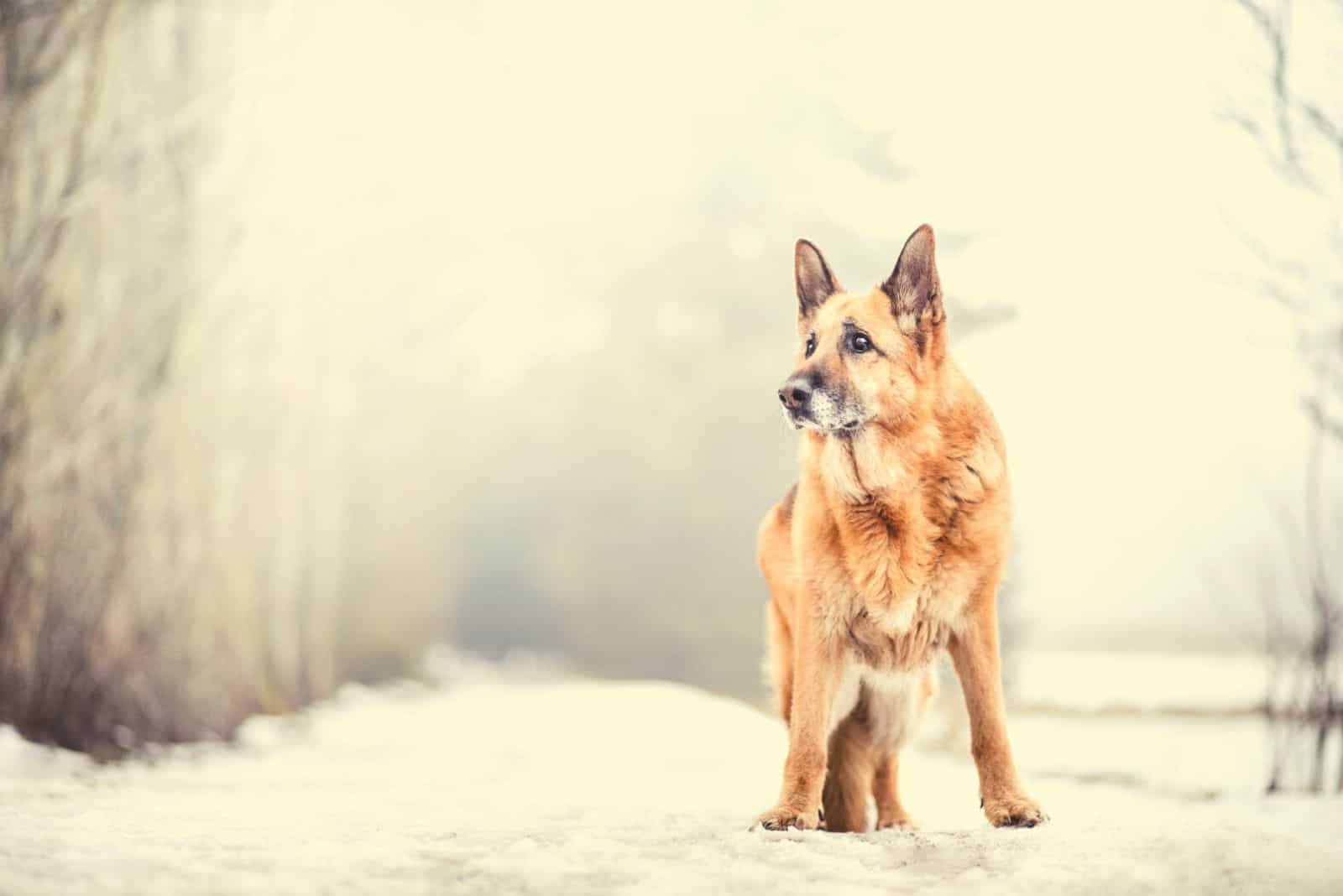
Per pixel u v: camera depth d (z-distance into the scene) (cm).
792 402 562
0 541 1027
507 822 577
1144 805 761
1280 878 428
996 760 564
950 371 588
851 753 626
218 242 1330
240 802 679
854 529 567
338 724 1516
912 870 447
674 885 416
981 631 573
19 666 1037
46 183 1055
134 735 1141
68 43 1038
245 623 1488
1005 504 580
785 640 662
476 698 1980
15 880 404
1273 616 948
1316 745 904
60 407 1083
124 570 1153
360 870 438
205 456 1348
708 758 1058
